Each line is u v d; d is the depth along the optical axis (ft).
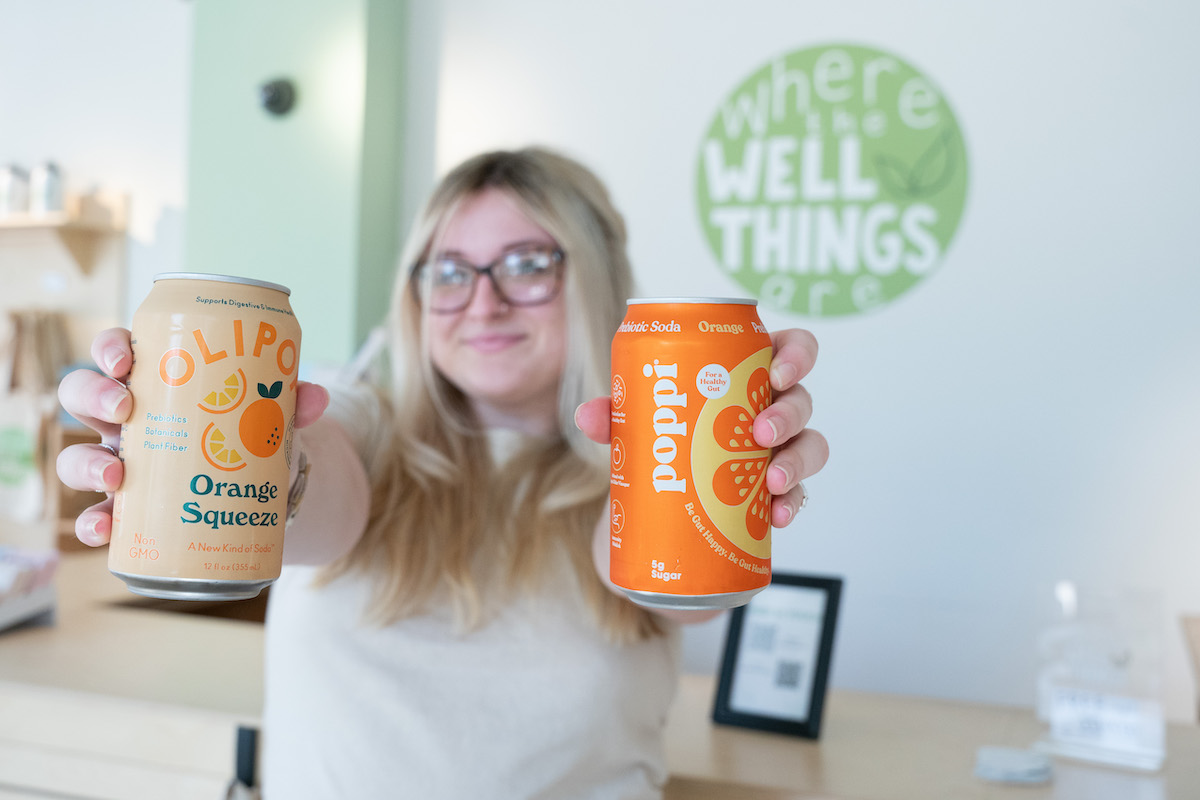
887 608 9.21
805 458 2.27
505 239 3.53
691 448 2.11
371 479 3.53
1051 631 4.53
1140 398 8.59
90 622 6.09
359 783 3.11
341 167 9.89
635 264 10.02
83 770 4.50
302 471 2.46
